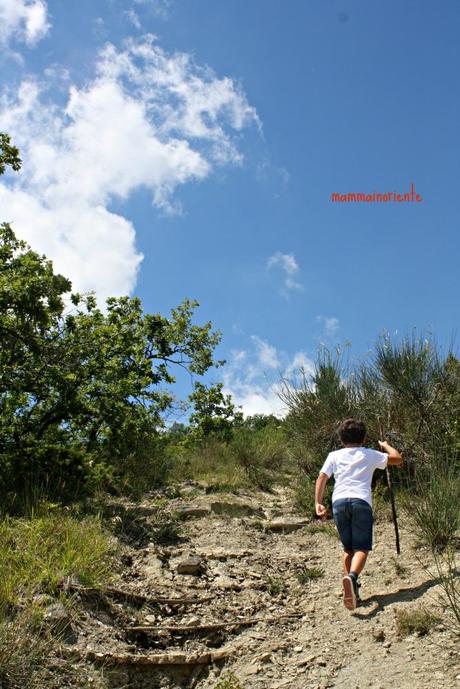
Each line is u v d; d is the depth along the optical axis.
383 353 9.16
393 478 8.25
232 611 5.43
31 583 4.75
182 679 4.52
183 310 13.84
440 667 3.95
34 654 3.94
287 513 8.66
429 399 8.70
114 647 4.58
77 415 9.70
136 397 10.73
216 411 13.44
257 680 4.29
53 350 9.49
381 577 5.62
